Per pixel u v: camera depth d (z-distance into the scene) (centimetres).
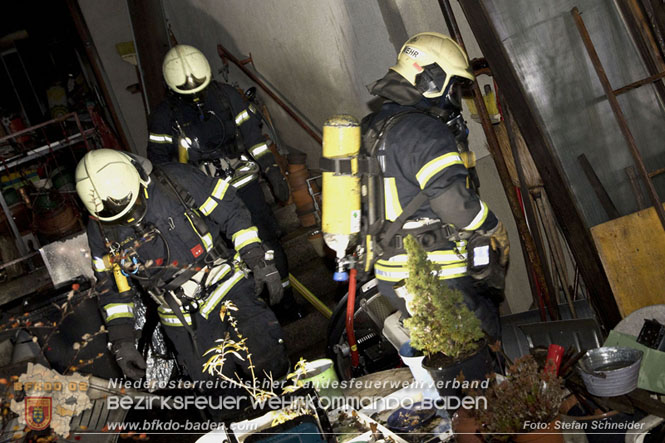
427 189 239
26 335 336
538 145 335
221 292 308
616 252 306
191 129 396
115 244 287
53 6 798
